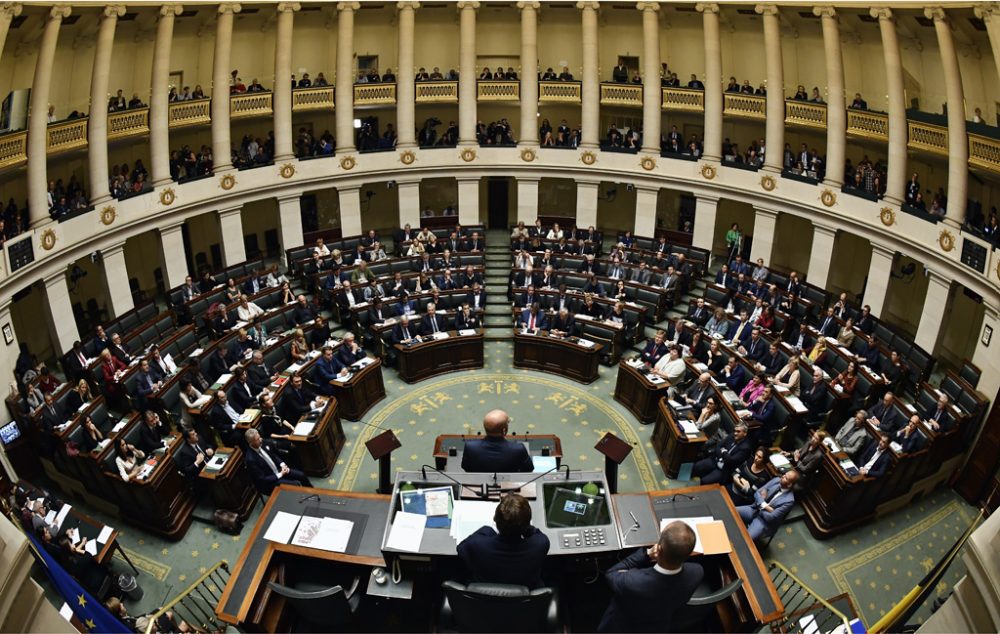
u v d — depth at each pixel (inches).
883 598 446.0
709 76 877.2
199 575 452.8
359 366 623.2
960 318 752.3
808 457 491.5
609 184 1079.6
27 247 627.5
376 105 960.9
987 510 521.7
